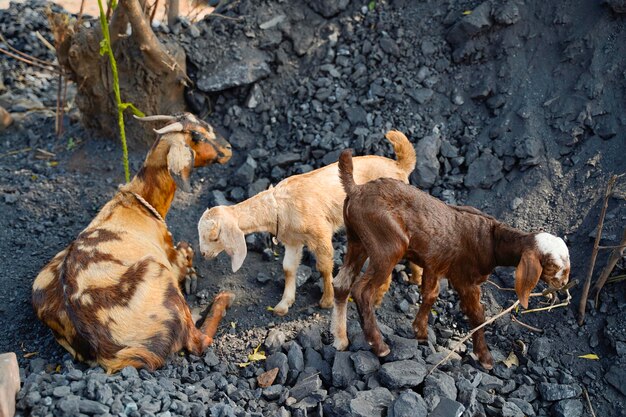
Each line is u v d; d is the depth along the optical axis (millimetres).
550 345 5516
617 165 6223
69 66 7477
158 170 5934
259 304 6000
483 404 5047
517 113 6750
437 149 6746
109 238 5500
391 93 7148
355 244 5168
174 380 4949
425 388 4863
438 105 7094
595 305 5637
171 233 6703
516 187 6480
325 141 6984
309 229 5617
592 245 5910
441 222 4879
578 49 6801
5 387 4320
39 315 5367
